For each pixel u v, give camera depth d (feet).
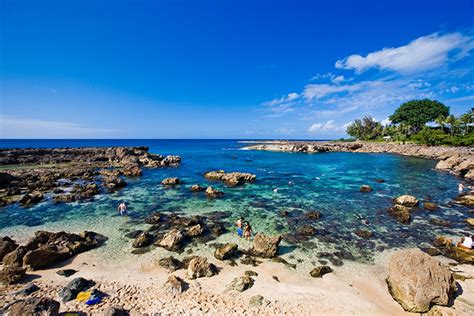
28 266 45.96
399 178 134.51
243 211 82.89
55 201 93.09
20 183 119.44
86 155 245.45
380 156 250.57
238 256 52.16
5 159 191.83
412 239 60.95
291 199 97.14
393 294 38.83
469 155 163.53
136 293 39.60
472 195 90.94
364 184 121.80
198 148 453.17
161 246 56.44
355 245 58.13
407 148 271.69
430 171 155.12
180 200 96.48
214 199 97.76
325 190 111.14
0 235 63.87
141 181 134.62
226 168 181.16
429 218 74.49
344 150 327.26
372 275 45.96
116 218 76.38
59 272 45.68
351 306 37.27
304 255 53.36
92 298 37.19
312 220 74.28
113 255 52.90
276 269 47.55
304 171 163.94
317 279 44.50
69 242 55.11
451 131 298.35
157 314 34.53
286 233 65.00
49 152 242.17
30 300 31.27
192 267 44.55
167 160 202.59
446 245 55.83
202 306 36.58
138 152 249.34
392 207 80.64
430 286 35.83
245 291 40.40
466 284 41.09
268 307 36.63
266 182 129.49
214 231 64.34
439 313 34.19
